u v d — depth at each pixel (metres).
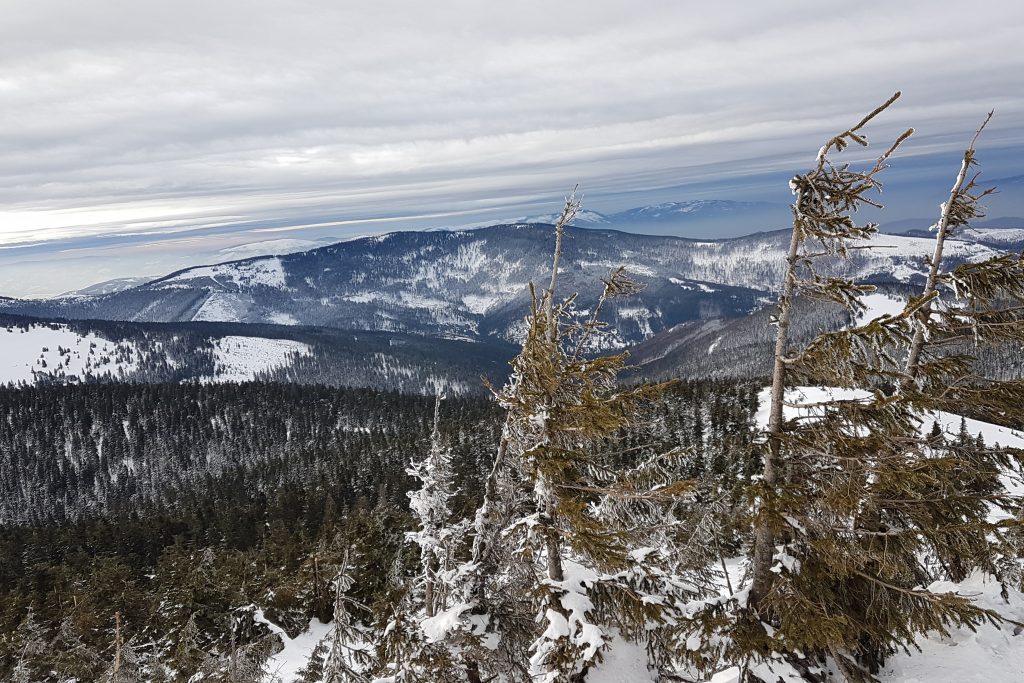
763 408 85.62
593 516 9.64
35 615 39.72
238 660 22.72
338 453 129.25
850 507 8.33
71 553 70.12
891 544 8.90
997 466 10.01
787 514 8.99
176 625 37.16
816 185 8.67
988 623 11.55
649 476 9.66
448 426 111.19
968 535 8.56
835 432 8.94
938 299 10.59
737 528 9.95
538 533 9.48
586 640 8.58
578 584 9.59
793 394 9.33
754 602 9.66
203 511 90.31
